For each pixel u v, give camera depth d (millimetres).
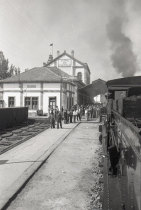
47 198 7141
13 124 28578
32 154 13055
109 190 4633
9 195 7074
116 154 5602
